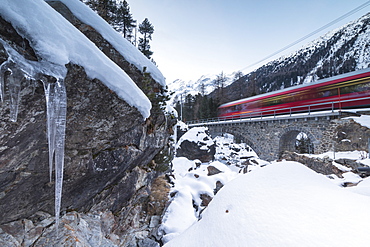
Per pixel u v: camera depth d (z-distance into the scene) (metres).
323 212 2.13
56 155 2.32
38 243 3.00
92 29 4.86
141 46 26.16
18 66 1.82
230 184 3.77
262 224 2.24
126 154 4.65
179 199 9.12
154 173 7.86
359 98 11.65
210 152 21.64
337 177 9.13
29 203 3.07
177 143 22.84
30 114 2.14
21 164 2.53
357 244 1.59
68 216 3.84
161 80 7.32
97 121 3.18
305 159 11.80
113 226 5.36
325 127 13.24
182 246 2.99
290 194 2.63
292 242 1.83
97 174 3.99
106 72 2.88
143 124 5.28
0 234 2.76
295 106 15.58
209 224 2.98
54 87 2.20
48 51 2.08
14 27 1.85
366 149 10.85
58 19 2.37
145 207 8.36
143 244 6.60
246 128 20.22
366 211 2.05
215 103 49.44
